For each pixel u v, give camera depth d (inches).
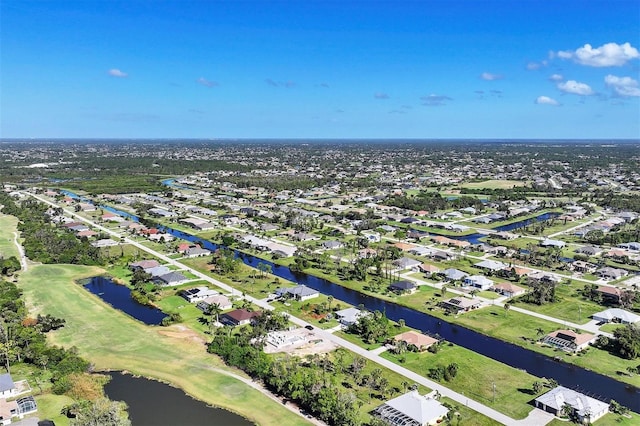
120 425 3565.5
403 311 6437.0
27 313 6107.3
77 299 6747.1
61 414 4074.8
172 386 4539.9
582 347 5280.5
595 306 6461.6
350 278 7726.4
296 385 4264.3
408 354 5132.9
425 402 4045.3
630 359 5034.5
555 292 6953.7
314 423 3964.1
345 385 4480.8
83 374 4611.2
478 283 7194.9
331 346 5310.0
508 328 5812.0
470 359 5017.2
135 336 5575.8
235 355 4918.8
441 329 5866.1
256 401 4276.6
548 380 4554.6
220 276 7751.0
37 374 4753.9
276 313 6072.8
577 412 3981.3
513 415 4047.7
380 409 4042.8
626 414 4062.5
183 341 5457.7
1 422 3882.9
